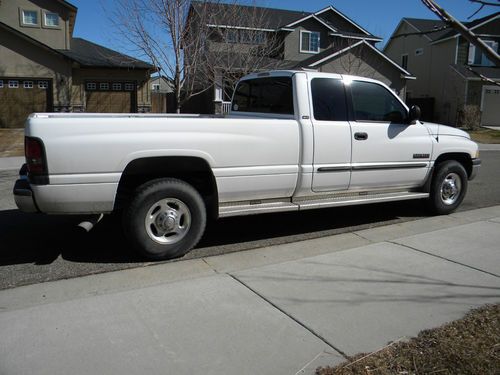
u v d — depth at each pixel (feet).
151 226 15.94
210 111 84.17
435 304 12.75
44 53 73.61
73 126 14.49
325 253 17.13
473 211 24.31
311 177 18.37
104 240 18.49
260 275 14.83
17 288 13.71
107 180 14.92
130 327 11.36
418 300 13.00
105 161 14.82
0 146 55.57
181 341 10.74
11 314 11.98
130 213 15.47
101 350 10.33
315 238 19.16
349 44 86.28
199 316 11.96
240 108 22.21
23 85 74.08
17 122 74.79
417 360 9.78
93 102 77.00
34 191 14.46
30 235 19.12
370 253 17.07
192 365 9.80
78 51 83.51
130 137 15.06
